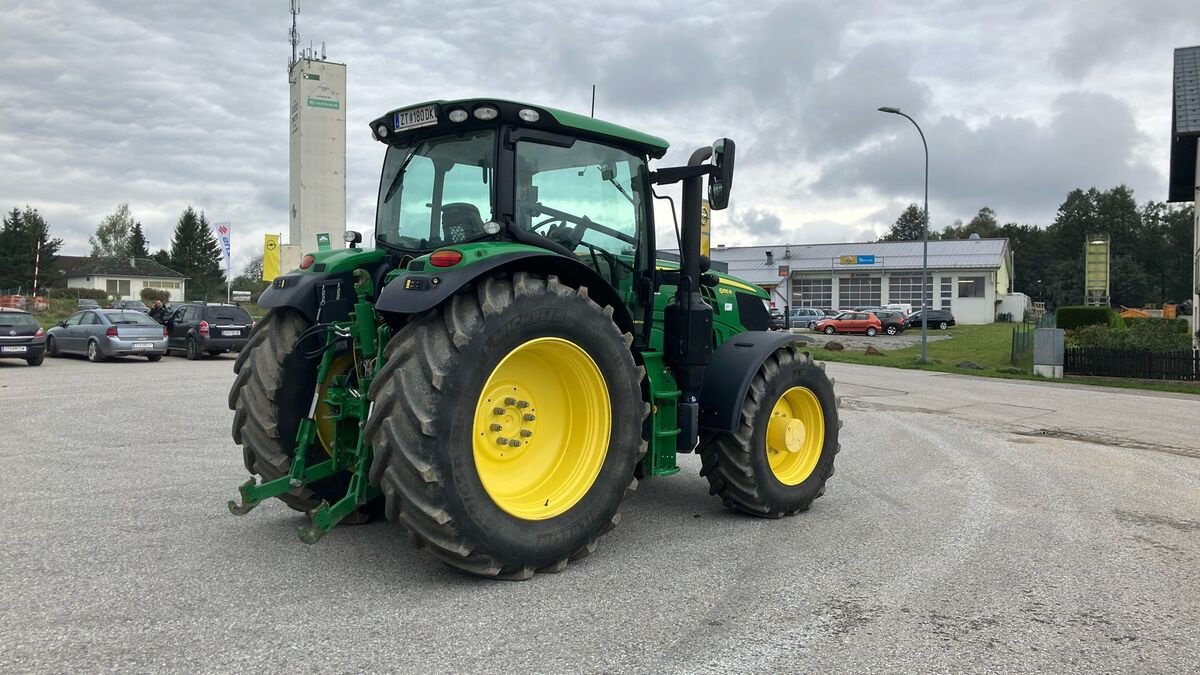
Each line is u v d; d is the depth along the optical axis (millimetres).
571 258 4238
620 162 5035
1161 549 4867
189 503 5543
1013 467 7613
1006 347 31250
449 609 3637
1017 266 98312
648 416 4805
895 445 8867
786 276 58031
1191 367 19531
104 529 4879
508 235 4379
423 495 3689
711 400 5254
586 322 4266
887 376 20188
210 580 3973
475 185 4496
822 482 5734
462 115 4375
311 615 3531
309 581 3977
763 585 4074
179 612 3545
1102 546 4910
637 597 3855
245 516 5203
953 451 8508
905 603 3855
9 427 8922
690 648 3273
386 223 5051
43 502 5559
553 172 4629
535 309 4039
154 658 3072
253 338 4988
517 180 4438
